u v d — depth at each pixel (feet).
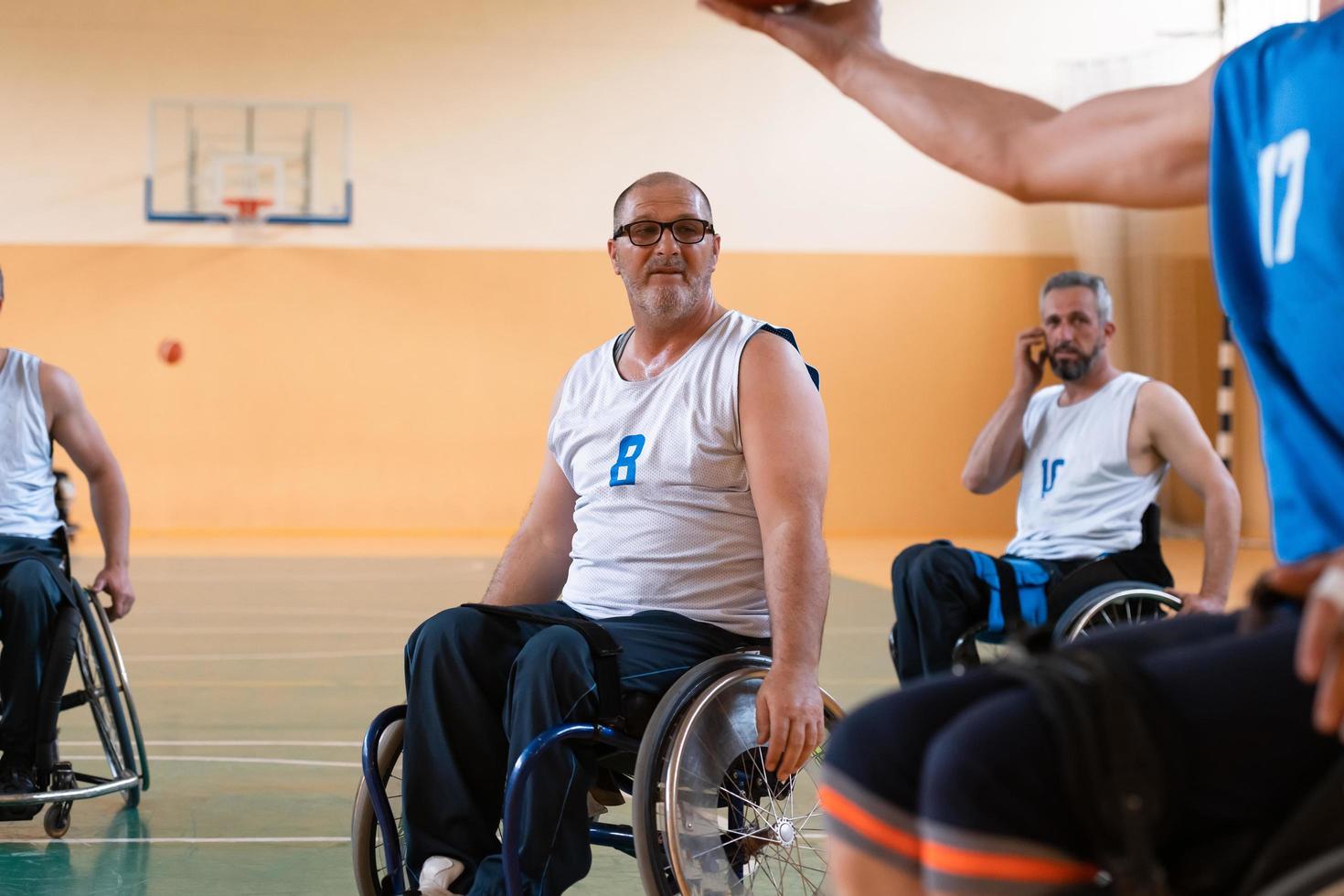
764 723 6.57
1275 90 3.50
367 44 36.06
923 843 3.08
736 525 7.41
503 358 36.60
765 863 7.18
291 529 36.22
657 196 7.63
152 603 23.00
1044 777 2.96
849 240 37.04
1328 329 3.30
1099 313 11.61
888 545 34.19
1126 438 11.30
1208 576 10.84
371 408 36.37
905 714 3.18
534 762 6.51
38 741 9.44
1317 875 2.81
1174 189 3.81
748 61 36.70
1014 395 12.05
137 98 35.50
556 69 36.42
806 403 7.34
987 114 4.15
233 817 10.37
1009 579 10.79
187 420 35.88
